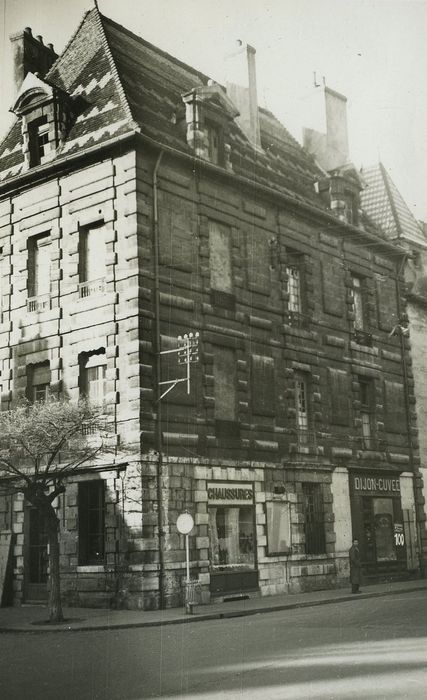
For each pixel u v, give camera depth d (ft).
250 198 85.25
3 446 63.57
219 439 75.72
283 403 84.48
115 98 77.61
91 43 85.10
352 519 90.48
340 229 97.66
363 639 42.60
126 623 55.57
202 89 80.53
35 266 80.84
